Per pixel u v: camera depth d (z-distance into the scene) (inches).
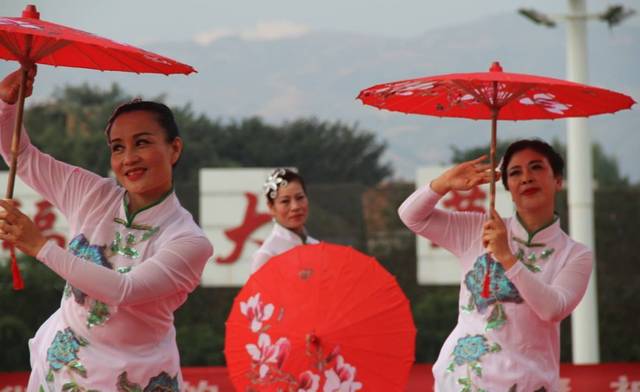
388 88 370.6
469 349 378.6
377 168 2293.3
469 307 386.6
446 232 396.2
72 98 2336.4
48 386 328.5
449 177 388.8
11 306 1230.3
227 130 2186.3
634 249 1346.0
